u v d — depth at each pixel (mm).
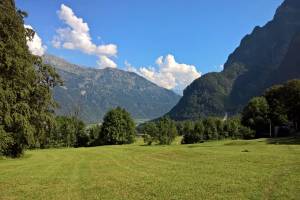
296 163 31688
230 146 70562
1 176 31578
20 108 47031
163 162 41375
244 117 138000
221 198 17969
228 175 26109
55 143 139125
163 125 126750
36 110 53062
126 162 43844
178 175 27594
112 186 23219
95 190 21906
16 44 43875
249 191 19375
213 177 25438
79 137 146125
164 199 18328
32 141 51062
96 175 30219
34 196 20672
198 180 24266
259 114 134375
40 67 54062
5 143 49562
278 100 135125
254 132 131625
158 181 24625
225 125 130375
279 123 133250
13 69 44031
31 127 49562
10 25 44844
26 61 46406
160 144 126125
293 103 132375
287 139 80188
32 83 51438
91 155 63188
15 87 45344
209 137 128000
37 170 36531
